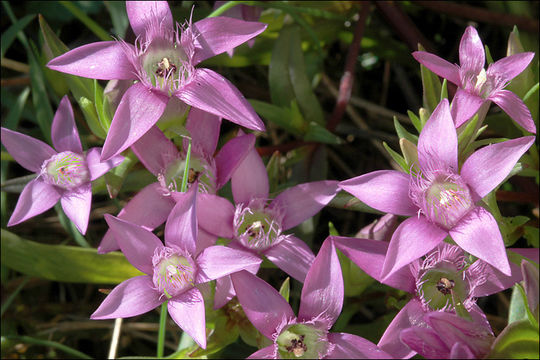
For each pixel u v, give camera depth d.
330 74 0.28
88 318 0.25
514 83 0.21
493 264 0.18
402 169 0.20
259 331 0.19
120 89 0.21
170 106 0.20
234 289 0.19
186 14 0.25
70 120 0.21
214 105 0.20
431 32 0.28
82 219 0.20
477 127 0.20
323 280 0.18
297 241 0.20
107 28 0.27
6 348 0.23
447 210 0.18
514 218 0.20
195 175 0.20
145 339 0.25
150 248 0.19
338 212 0.26
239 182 0.20
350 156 0.27
